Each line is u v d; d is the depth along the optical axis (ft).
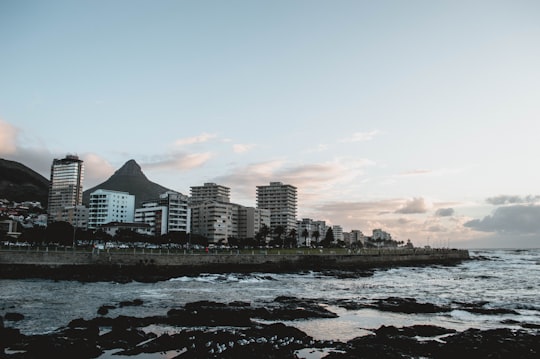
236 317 138.41
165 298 195.11
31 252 284.82
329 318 148.05
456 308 167.43
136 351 101.19
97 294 205.77
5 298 187.32
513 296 214.28
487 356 97.86
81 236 529.45
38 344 101.40
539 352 101.30
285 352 100.17
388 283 292.61
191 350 99.60
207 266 344.69
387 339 112.57
